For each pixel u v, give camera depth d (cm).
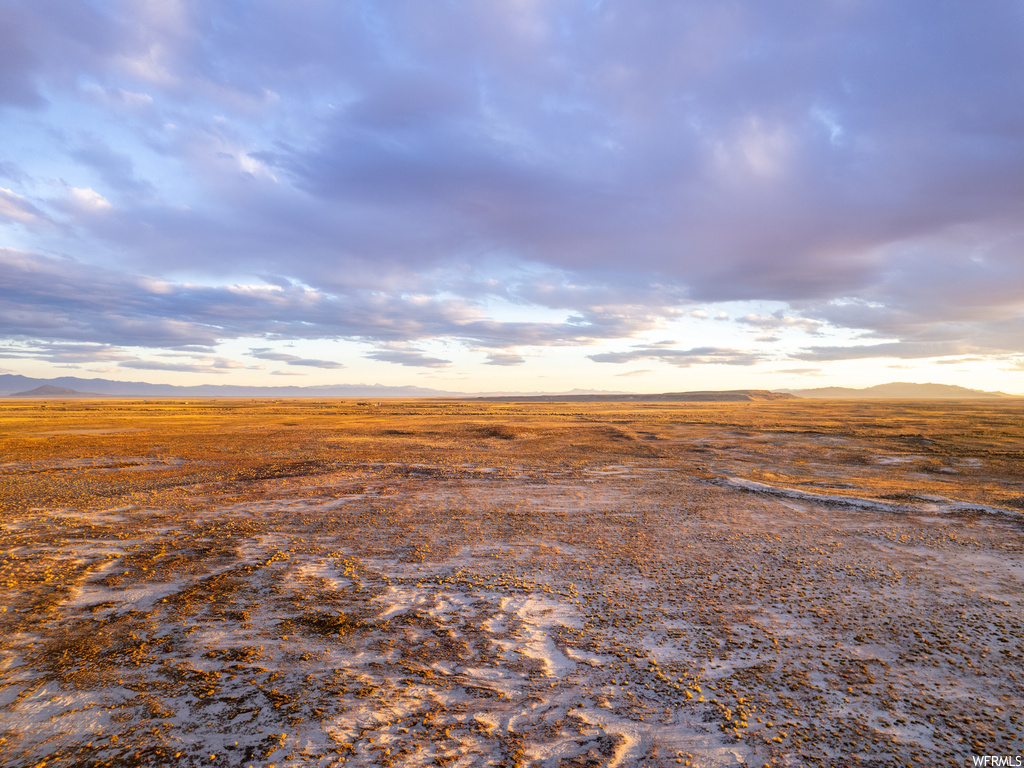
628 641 1124
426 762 728
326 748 755
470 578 1511
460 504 2470
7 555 1656
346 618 1232
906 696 906
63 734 777
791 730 810
